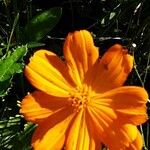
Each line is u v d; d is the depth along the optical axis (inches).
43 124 7.2
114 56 7.5
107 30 10.4
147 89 10.1
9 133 8.8
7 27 10.3
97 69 7.6
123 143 7.2
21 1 10.4
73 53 7.5
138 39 10.2
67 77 7.5
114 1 10.5
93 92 7.6
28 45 9.0
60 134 7.3
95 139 7.4
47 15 9.3
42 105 7.3
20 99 9.7
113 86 7.6
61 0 11.0
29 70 7.2
